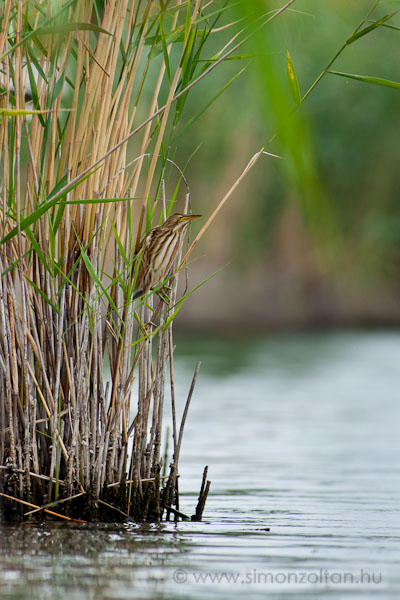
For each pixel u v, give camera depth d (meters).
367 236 44.16
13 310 9.76
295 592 7.40
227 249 50.16
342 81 36.78
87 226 9.94
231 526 10.44
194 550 8.92
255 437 19.89
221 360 39.84
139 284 10.14
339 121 39.09
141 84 9.71
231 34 9.25
